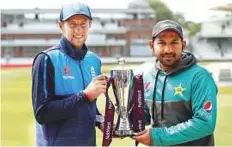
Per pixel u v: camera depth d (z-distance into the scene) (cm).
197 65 245
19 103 1185
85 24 245
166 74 246
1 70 3045
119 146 491
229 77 1639
